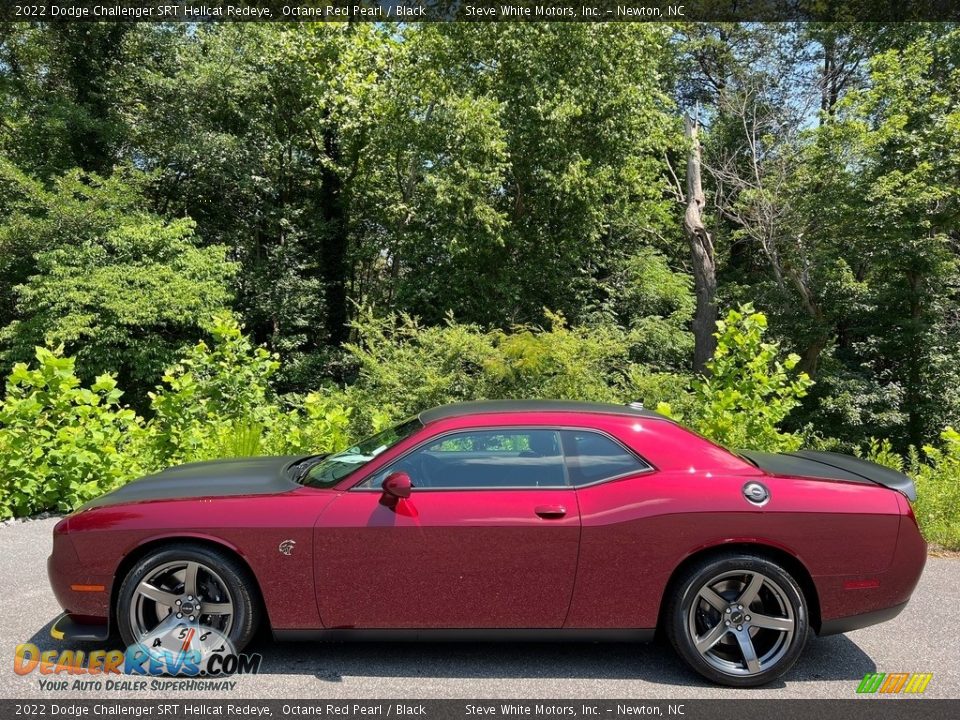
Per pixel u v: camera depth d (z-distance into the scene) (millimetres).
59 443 7043
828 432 18844
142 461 7535
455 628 3619
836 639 4324
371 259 24438
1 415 6734
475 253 18688
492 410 4004
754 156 20781
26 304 16781
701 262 22922
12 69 20547
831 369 20172
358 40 20891
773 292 19547
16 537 6125
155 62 21391
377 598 3594
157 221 17859
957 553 6375
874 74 18125
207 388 8539
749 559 3615
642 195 21078
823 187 18109
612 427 3887
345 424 8562
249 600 3635
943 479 7855
